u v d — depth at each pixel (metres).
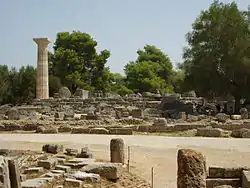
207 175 13.99
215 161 19.08
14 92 81.75
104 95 72.19
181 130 32.19
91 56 89.75
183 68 57.25
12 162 11.51
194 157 9.12
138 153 21.89
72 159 18.56
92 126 34.75
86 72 88.38
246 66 50.88
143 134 31.70
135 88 93.00
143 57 103.56
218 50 52.94
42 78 63.19
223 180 13.43
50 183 14.30
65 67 87.12
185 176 9.07
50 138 29.78
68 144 26.11
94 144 25.98
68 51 85.88
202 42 54.62
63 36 89.50
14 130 36.28
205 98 56.47
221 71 53.38
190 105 53.28
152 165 18.55
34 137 30.69
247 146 24.03
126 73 98.50
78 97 66.81
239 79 52.56
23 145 25.88
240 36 52.56
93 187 14.16
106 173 15.30
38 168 16.33
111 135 31.33
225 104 58.00
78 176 14.89
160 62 102.88
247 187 12.05
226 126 31.42
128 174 16.31
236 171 13.80
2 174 10.43
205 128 30.75
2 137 31.08
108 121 37.41
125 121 37.25
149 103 56.94
